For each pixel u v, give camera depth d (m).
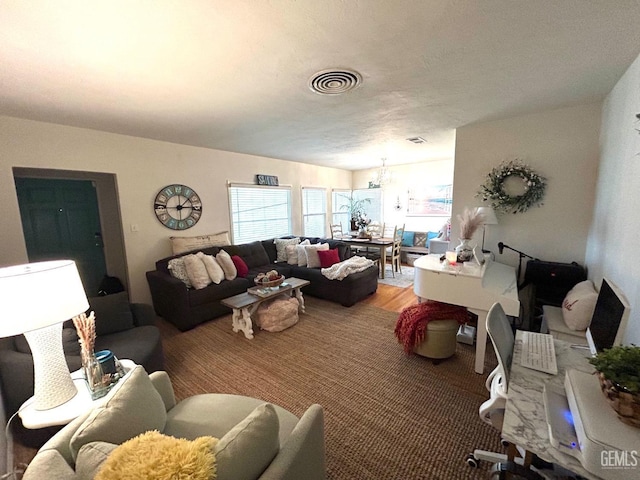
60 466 0.84
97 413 0.97
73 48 1.48
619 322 1.07
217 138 3.66
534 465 1.38
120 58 1.60
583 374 1.09
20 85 1.91
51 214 3.83
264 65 1.72
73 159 2.99
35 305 1.17
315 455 1.11
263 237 5.34
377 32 1.40
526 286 2.87
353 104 2.44
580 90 2.18
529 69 1.83
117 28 1.32
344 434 1.71
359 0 1.16
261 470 0.85
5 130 2.56
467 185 3.21
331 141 3.96
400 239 5.79
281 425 1.25
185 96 2.19
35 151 2.73
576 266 2.57
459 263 2.65
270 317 3.15
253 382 2.24
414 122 3.02
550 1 1.19
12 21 1.24
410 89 2.13
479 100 2.39
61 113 2.52
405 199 6.86
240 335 3.09
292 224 5.92
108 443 0.87
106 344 2.12
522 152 2.85
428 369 2.40
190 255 3.58
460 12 1.25
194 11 1.21
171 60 1.63
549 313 2.41
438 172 6.34
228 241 4.50
